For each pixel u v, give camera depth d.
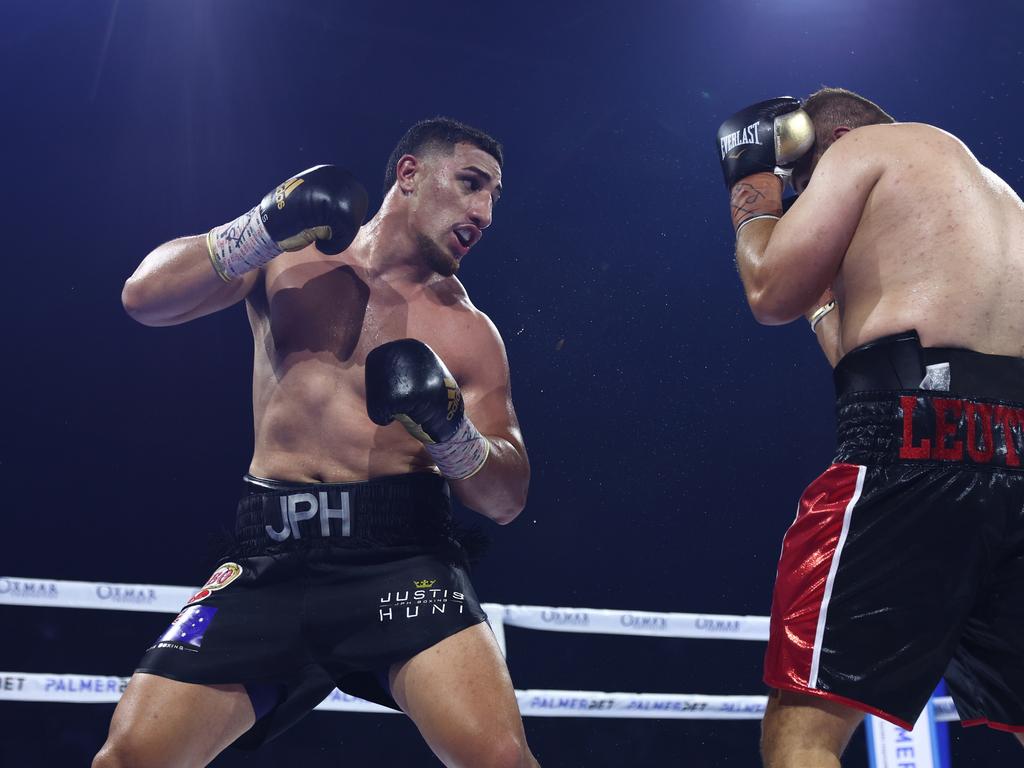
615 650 6.83
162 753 2.22
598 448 7.02
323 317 2.58
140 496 6.57
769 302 2.19
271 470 2.52
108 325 6.68
